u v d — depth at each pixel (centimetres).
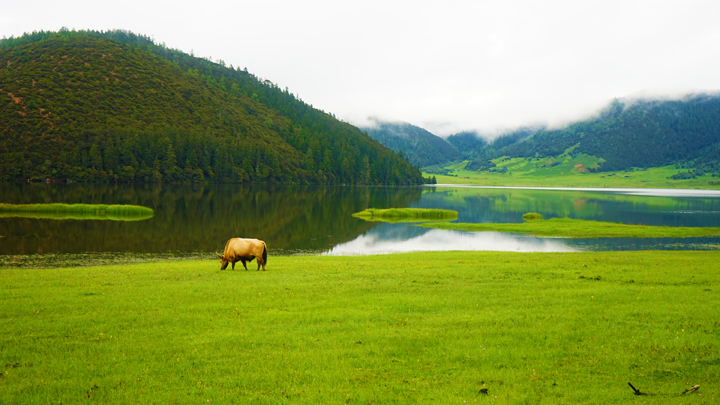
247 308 1577
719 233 6209
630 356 1124
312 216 8812
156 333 1283
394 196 16838
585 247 5062
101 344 1185
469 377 1004
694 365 1073
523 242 5516
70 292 1812
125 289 1889
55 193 11075
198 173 17938
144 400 882
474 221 8600
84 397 891
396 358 1115
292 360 1093
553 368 1060
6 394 894
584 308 1577
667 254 3628
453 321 1416
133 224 6488
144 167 16488
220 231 6184
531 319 1444
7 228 5578
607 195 19700
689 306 1606
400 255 3631
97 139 16075
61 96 18250
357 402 885
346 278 2231
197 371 1022
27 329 1299
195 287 1941
